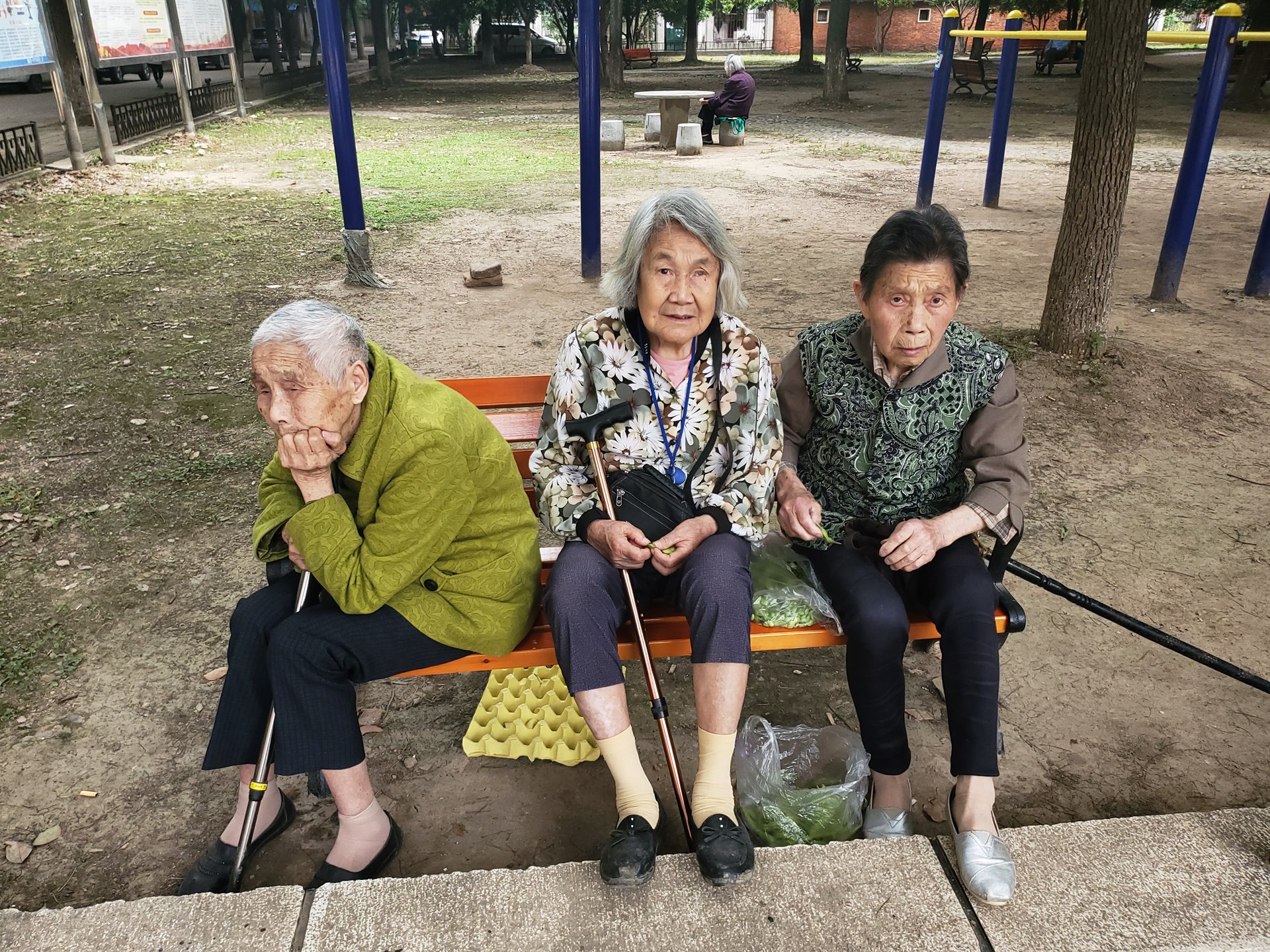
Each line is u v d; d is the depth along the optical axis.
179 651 3.06
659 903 1.95
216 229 8.89
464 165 12.92
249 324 6.17
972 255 8.11
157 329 6.07
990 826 2.03
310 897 1.98
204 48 16.78
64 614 3.24
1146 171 12.36
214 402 4.94
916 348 2.20
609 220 9.34
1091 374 5.10
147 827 2.40
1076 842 2.12
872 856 2.07
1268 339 5.85
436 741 2.70
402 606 2.11
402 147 14.84
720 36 59.56
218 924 1.92
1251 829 2.15
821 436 2.49
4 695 2.86
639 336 2.28
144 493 4.04
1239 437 4.61
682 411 2.30
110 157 12.09
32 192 10.31
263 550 2.21
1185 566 3.55
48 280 7.17
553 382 2.35
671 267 2.12
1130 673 2.98
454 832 2.38
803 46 32.94
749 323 6.14
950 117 19.12
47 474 4.20
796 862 2.05
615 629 2.15
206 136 15.56
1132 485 4.16
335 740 2.04
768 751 2.49
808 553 2.46
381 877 2.13
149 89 24.17
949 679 2.13
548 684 2.87
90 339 5.86
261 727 2.13
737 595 2.10
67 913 1.95
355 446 2.03
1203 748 2.67
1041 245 8.48
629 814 2.01
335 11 6.31
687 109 14.50
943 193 11.00
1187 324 6.14
